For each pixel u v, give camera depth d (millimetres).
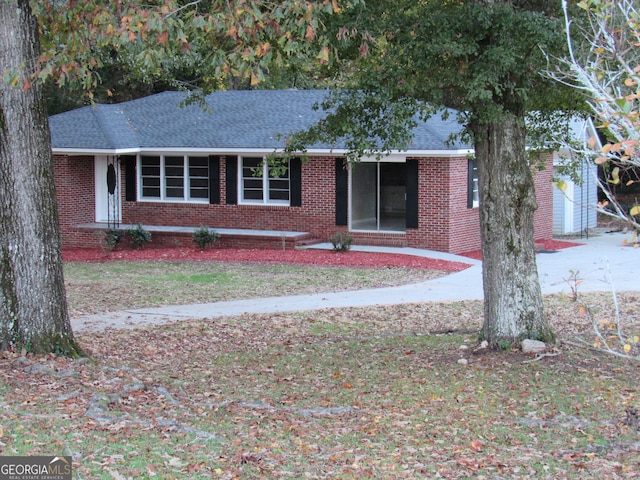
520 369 11102
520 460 7617
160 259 24844
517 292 11969
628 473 7195
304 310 16375
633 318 14984
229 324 14844
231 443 7965
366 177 27672
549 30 10453
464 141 11742
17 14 10180
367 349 12773
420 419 9031
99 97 36312
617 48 6715
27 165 10469
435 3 11781
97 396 8977
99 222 29656
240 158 27547
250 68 10039
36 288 10625
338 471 7246
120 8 10156
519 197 11836
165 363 11734
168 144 27766
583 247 27516
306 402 9750
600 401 9664
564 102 12445
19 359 10148
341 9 11008
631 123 5352
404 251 24828
